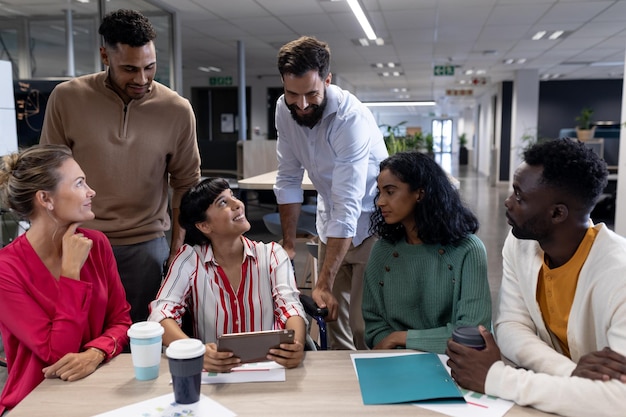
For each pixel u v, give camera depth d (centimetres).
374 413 112
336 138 201
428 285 168
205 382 128
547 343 143
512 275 152
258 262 176
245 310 171
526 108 1284
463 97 2017
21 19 567
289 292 172
